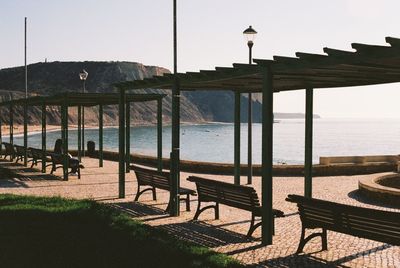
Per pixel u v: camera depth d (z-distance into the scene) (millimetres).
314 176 17719
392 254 7160
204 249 7078
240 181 16000
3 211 9602
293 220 9625
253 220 8109
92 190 13547
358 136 137250
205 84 11594
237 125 14898
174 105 10148
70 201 10906
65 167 15672
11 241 7414
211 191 9211
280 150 73562
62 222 8688
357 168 18359
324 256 7059
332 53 6258
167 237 7781
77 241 7398
